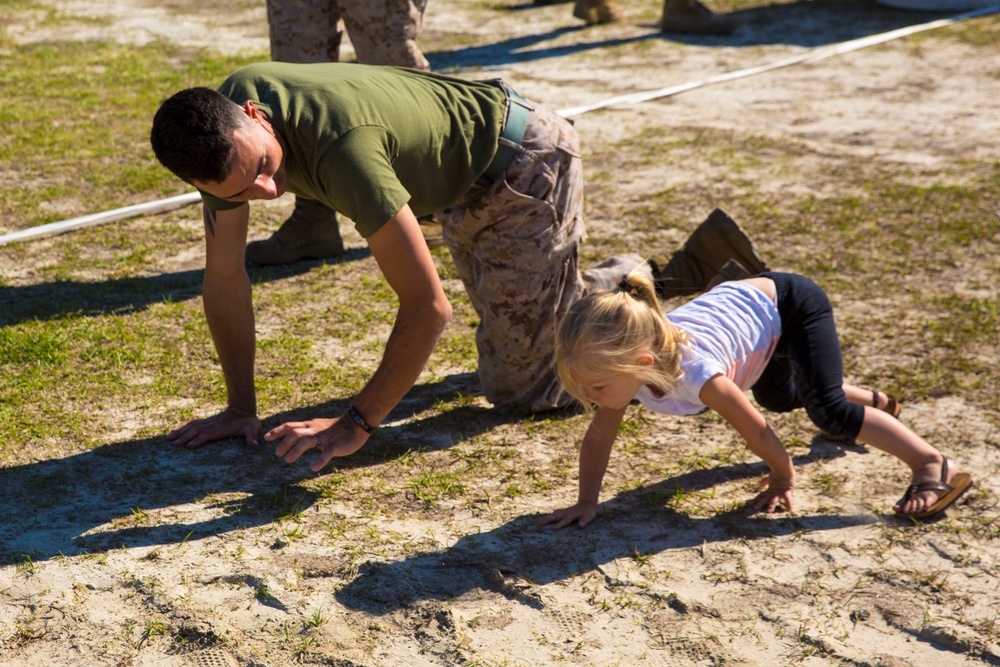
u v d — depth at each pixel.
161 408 3.61
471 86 3.18
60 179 6.27
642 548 2.88
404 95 2.89
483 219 3.29
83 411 3.56
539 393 3.60
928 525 2.98
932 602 2.65
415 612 2.59
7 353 3.93
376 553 2.83
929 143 7.01
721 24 10.63
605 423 2.90
